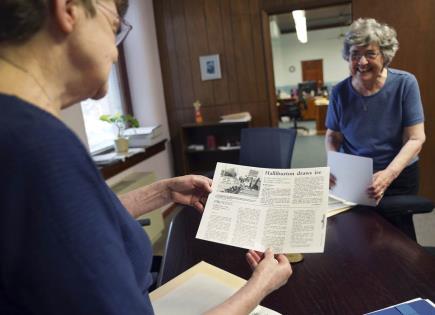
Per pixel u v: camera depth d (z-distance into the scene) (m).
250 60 3.91
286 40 12.49
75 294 0.41
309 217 0.87
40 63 0.45
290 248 0.81
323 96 10.26
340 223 1.35
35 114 0.41
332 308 0.86
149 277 0.63
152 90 3.89
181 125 4.00
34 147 0.39
